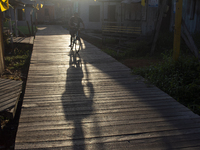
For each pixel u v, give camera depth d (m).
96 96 4.84
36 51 10.38
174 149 2.90
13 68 9.52
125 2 14.12
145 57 11.18
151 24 13.09
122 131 3.33
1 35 8.79
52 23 38.34
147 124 3.56
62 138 3.10
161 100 4.67
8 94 4.94
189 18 13.34
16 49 13.48
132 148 2.90
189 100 5.40
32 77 6.23
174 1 13.66
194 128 3.46
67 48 11.46
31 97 4.68
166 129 3.41
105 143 3.01
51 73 6.70
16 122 4.90
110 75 6.64
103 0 16.41
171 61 7.19
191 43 7.45
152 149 2.89
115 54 11.30
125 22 15.48
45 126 3.42
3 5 5.78
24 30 22.45
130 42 13.26
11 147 3.96
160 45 12.22
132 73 6.86
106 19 21.39
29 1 23.91
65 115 3.84
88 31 22.69
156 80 6.05
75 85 5.60
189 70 6.69
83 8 22.38
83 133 3.25
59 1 37.28
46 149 2.83
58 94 4.91
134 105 4.36
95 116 3.83
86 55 9.75
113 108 4.19
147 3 13.04
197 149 2.91
